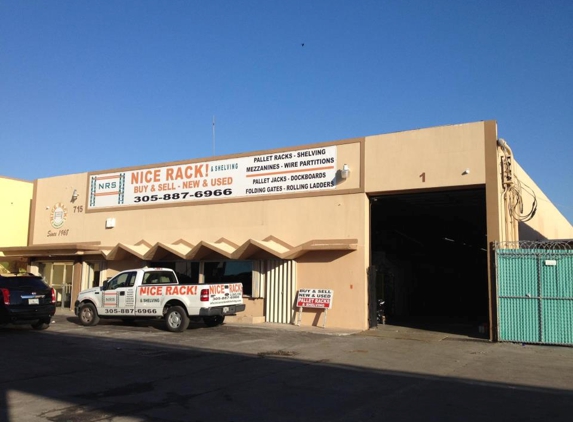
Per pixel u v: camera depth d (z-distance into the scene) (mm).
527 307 15383
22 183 28844
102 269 24516
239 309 17641
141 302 17547
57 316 22469
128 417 7594
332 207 19109
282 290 19672
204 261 21859
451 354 13320
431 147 17531
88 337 15688
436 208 22297
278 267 19875
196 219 22297
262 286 20188
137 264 23641
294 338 15891
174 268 22859
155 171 23812
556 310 15086
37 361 11820
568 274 15086
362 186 18578
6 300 16344
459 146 17078
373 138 18625
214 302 16672
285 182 20250
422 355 13117
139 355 12688
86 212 25766
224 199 21641
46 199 27609
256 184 20953
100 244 24906
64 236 26484
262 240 20422
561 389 9430
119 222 24562
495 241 16125
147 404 8297
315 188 19562
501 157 17375
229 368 11219
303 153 19969
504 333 15523
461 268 34031
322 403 8352
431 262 30312
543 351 14000
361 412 7824
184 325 16625
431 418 7516
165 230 23094
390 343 15156
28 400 8500
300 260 19547
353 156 18938
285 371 10914
